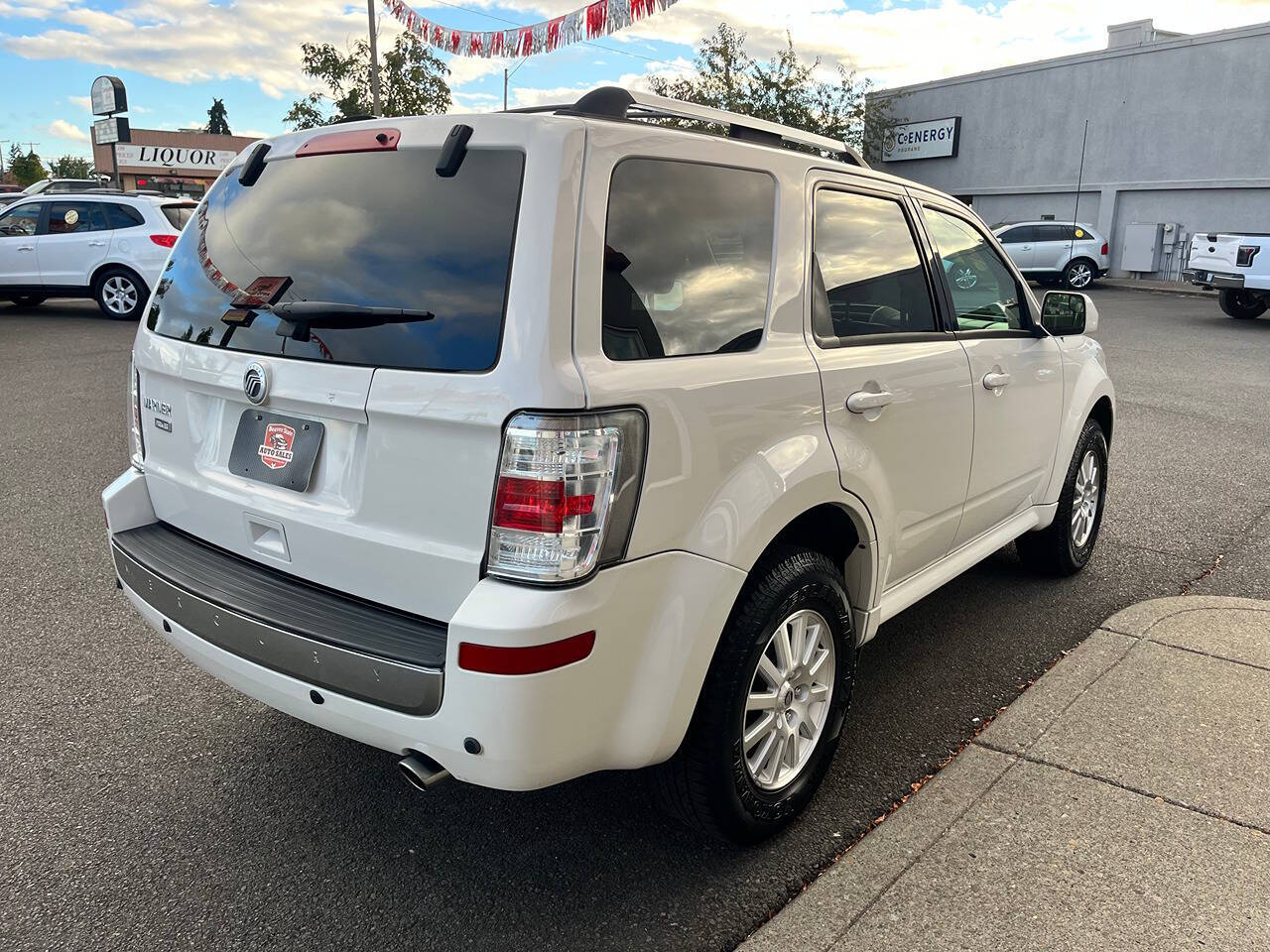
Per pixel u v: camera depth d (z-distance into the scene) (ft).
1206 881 8.29
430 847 8.90
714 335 7.98
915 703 11.51
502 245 6.92
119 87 88.63
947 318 11.35
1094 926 7.76
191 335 8.70
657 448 7.11
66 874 8.44
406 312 7.16
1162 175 80.94
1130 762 10.11
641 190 7.54
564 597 6.64
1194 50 77.46
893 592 10.81
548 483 6.56
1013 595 14.89
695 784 8.19
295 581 8.09
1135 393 32.53
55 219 45.47
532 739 6.71
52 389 29.71
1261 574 15.74
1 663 12.24
